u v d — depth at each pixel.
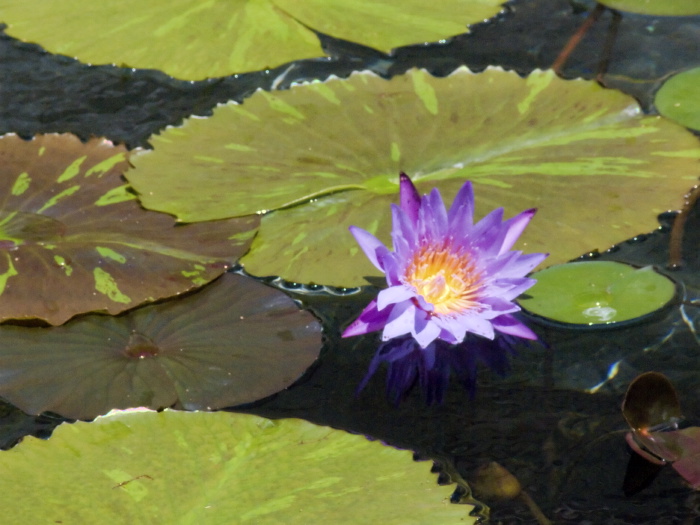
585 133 3.24
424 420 3.04
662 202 3.17
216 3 3.39
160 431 3.02
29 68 3.32
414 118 3.26
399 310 3.08
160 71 3.32
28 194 3.18
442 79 3.30
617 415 3.04
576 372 3.07
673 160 3.21
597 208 3.16
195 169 3.21
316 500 2.98
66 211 3.17
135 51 3.33
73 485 2.99
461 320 3.08
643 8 3.41
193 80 3.31
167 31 3.36
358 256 3.14
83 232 3.15
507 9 3.41
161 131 3.24
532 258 3.09
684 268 3.13
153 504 2.98
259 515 2.97
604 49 3.35
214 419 3.03
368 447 3.01
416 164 3.21
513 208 3.16
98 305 3.09
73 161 3.21
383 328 3.10
